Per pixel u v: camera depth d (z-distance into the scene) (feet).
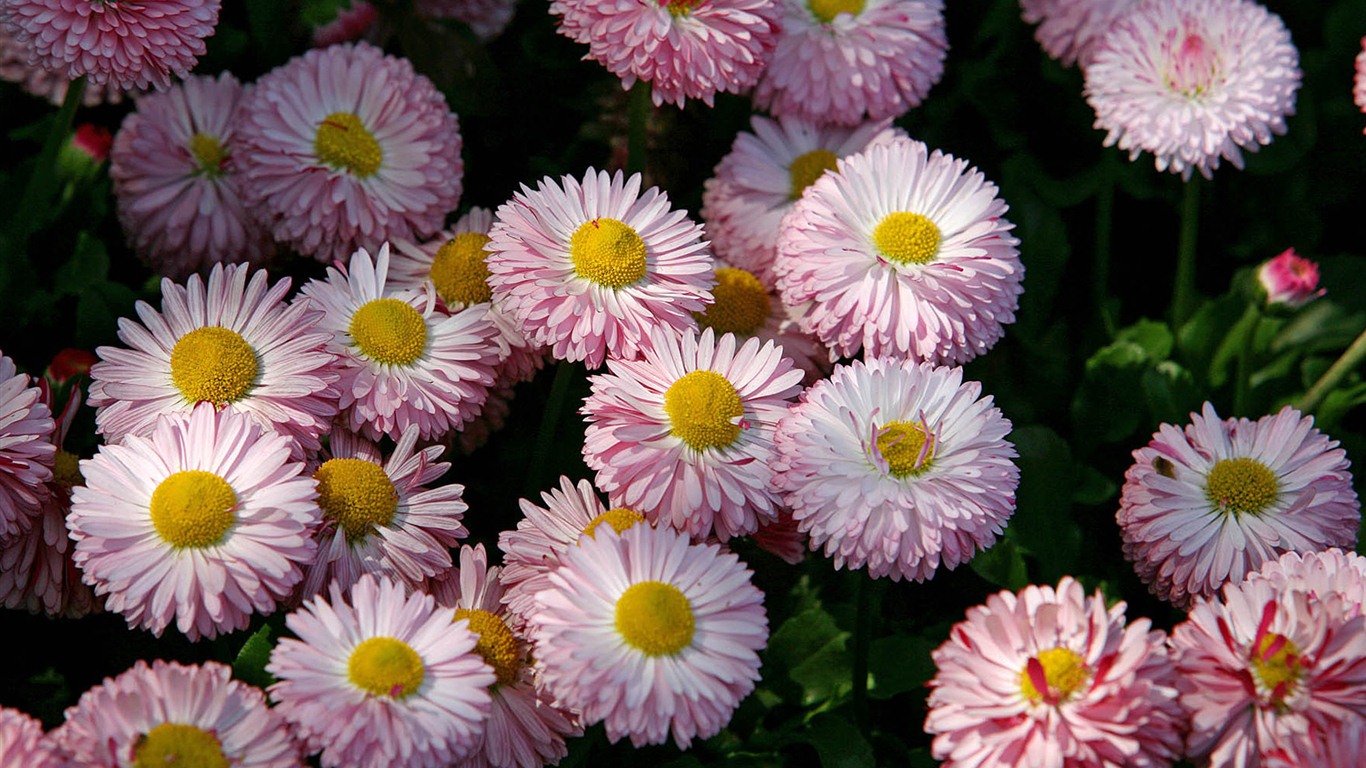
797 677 1.74
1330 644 1.52
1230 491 1.69
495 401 1.77
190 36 1.69
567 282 1.67
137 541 1.55
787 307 1.80
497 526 1.81
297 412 1.64
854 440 1.62
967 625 1.53
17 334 1.85
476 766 1.57
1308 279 1.80
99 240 1.88
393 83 1.82
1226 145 1.82
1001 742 1.50
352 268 1.72
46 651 1.71
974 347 1.72
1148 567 1.72
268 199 1.79
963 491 1.61
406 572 1.63
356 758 1.49
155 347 1.65
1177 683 1.52
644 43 1.72
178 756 1.47
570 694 1.53
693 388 1.64
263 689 1.57
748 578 1.58
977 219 1.73
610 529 1.57
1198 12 1.86
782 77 1.88
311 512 1.57
